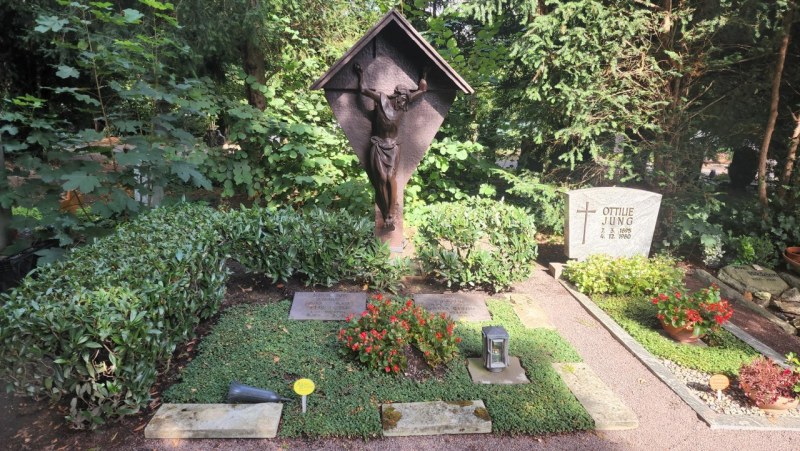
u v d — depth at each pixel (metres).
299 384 3.42
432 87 5.89
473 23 11.55
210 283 4.69
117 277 3.79
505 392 3.85
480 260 5.81
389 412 3.56
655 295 5.96
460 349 4.49
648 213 7.03
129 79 6.57
